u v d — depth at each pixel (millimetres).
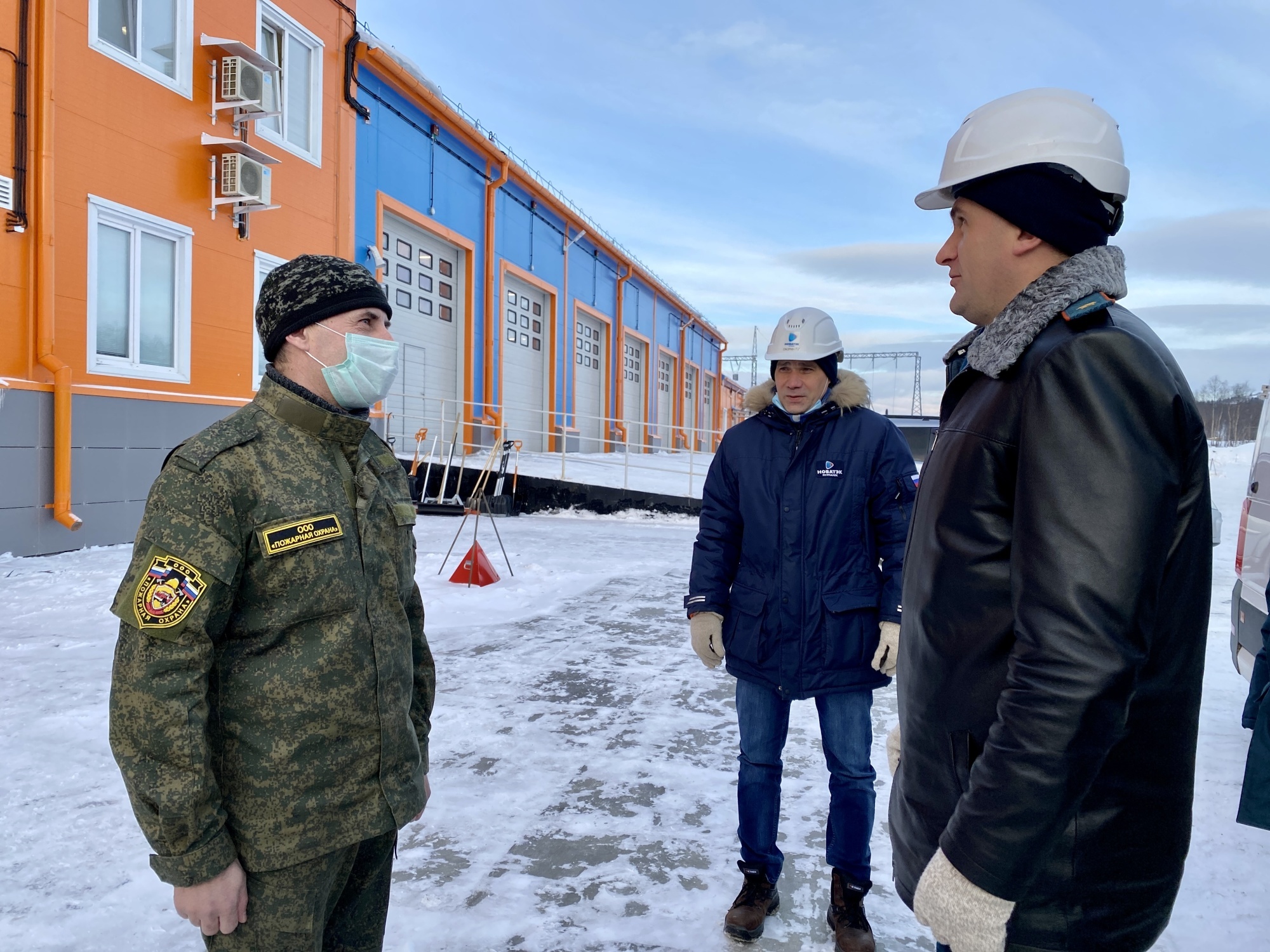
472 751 3719
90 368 8680
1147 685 1070
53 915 2332
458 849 2826
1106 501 975
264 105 11031
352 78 13195
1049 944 1098
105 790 3145
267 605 1322
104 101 8758
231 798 1308
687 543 11469
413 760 1511
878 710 4566
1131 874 1084
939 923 1057
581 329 26281
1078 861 1080
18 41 7875
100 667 4688
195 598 1212
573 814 3111
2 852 2672
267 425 1384
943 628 1228
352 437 1451
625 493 14789
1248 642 4375
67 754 3457
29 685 4340
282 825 1308
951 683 1216
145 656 1201
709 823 3057
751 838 2426
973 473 1188
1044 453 1036
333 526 1365
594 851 2826
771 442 2500
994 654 1164
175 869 1202
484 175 18969
